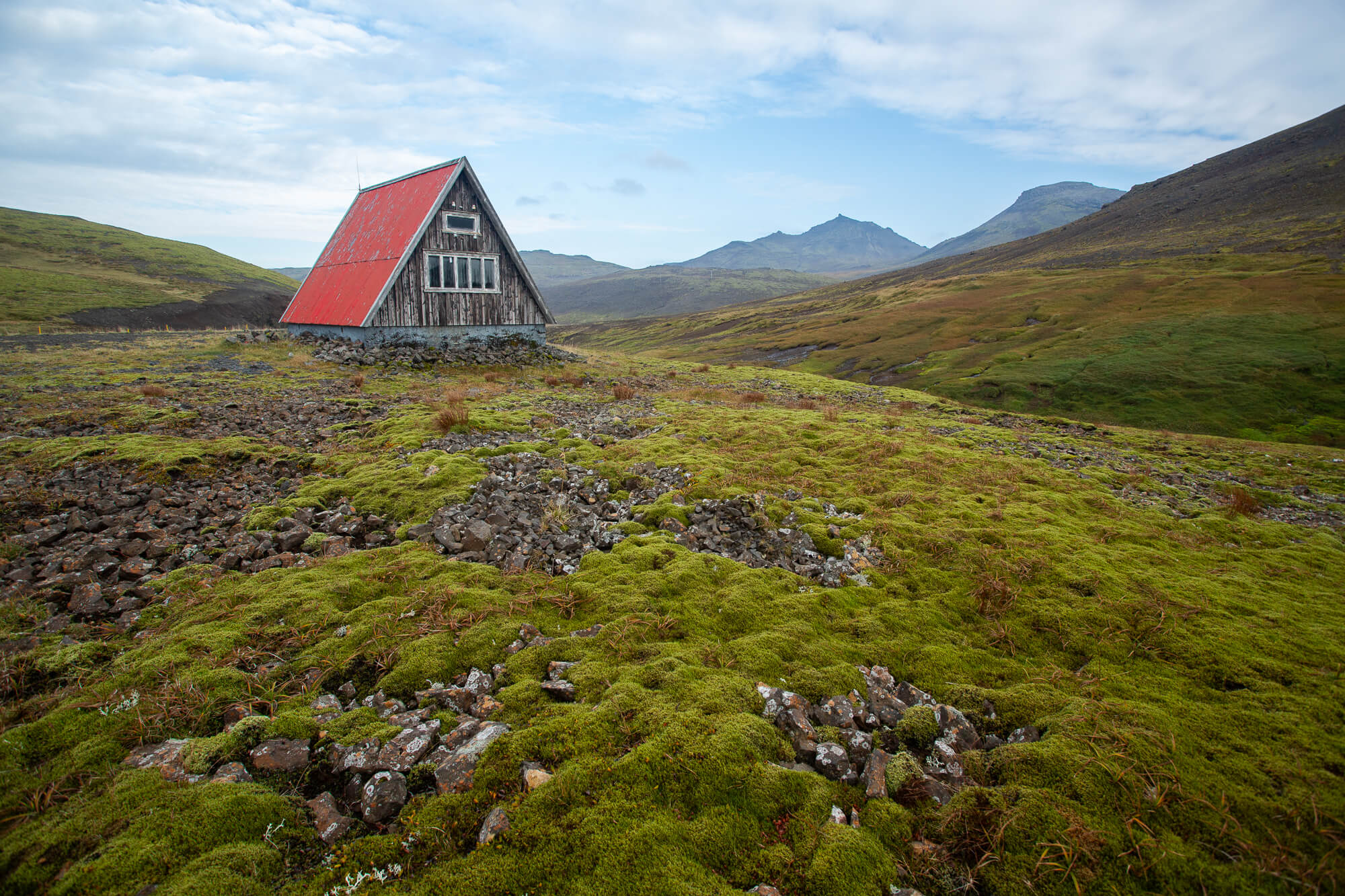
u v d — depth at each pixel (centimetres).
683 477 1154
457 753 442
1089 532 1022
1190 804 428
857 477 1246
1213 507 1324
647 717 487
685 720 482
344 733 468
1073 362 6194
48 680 525
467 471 1080
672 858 376
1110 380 5659
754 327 13938
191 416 1497
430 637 601
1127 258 12825
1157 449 2323
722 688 531
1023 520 1050
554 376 2830
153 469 1066
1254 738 504
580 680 542
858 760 481
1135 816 418
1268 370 5325
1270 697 564
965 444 1795
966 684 588
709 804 414
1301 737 503
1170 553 958
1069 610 724
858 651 630
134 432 1348
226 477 1094
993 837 403
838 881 371
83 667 536
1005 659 635
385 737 463
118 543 777
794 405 2656
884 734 511
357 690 540
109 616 632
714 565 797
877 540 897
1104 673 606
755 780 431
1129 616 717
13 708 476
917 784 449
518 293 3500
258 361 2608
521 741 457
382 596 692
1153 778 448
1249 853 392
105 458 1109
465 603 666
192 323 6425
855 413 2431
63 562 721
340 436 1401
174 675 522
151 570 734
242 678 529
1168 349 6141
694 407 2117
